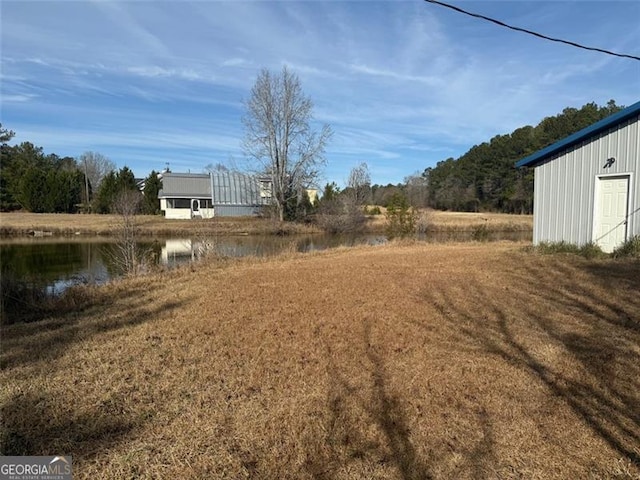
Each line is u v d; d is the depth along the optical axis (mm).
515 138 57781
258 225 33719
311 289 8047
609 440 2930
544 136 52750
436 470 2674
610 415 3244
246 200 43312
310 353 4672
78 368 4355
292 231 32594
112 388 3846
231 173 44094
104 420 3289
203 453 2857
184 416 3342
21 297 7781
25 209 45344
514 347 4707
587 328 5285
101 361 4551
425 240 20562
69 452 2887
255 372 4168
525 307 6332
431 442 2961
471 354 4535
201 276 10164
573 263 9680
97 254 19250
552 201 11961
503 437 3000
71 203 46875
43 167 60406
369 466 2727
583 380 3838
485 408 3396
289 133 35375
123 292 8508
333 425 3168
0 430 3139
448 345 4832
